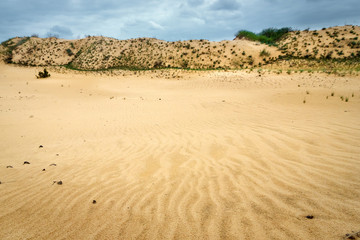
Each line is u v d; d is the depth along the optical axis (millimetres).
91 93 20016
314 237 1875
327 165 3363
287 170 3381
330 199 2414
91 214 2543
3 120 9656
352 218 2041
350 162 3357
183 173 3693
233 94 14180
